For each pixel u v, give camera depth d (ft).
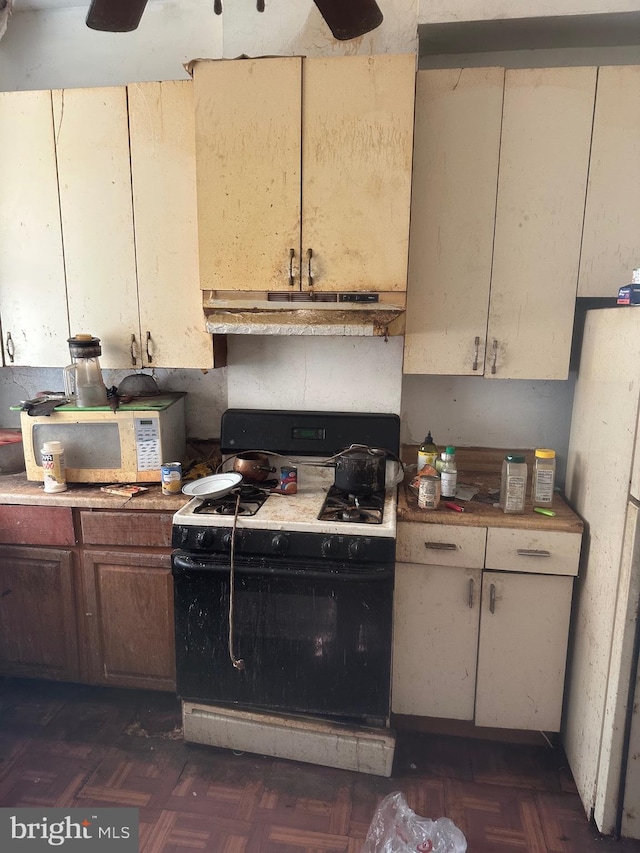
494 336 6.56
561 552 6.01
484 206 6.33
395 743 6.30
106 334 7.27
